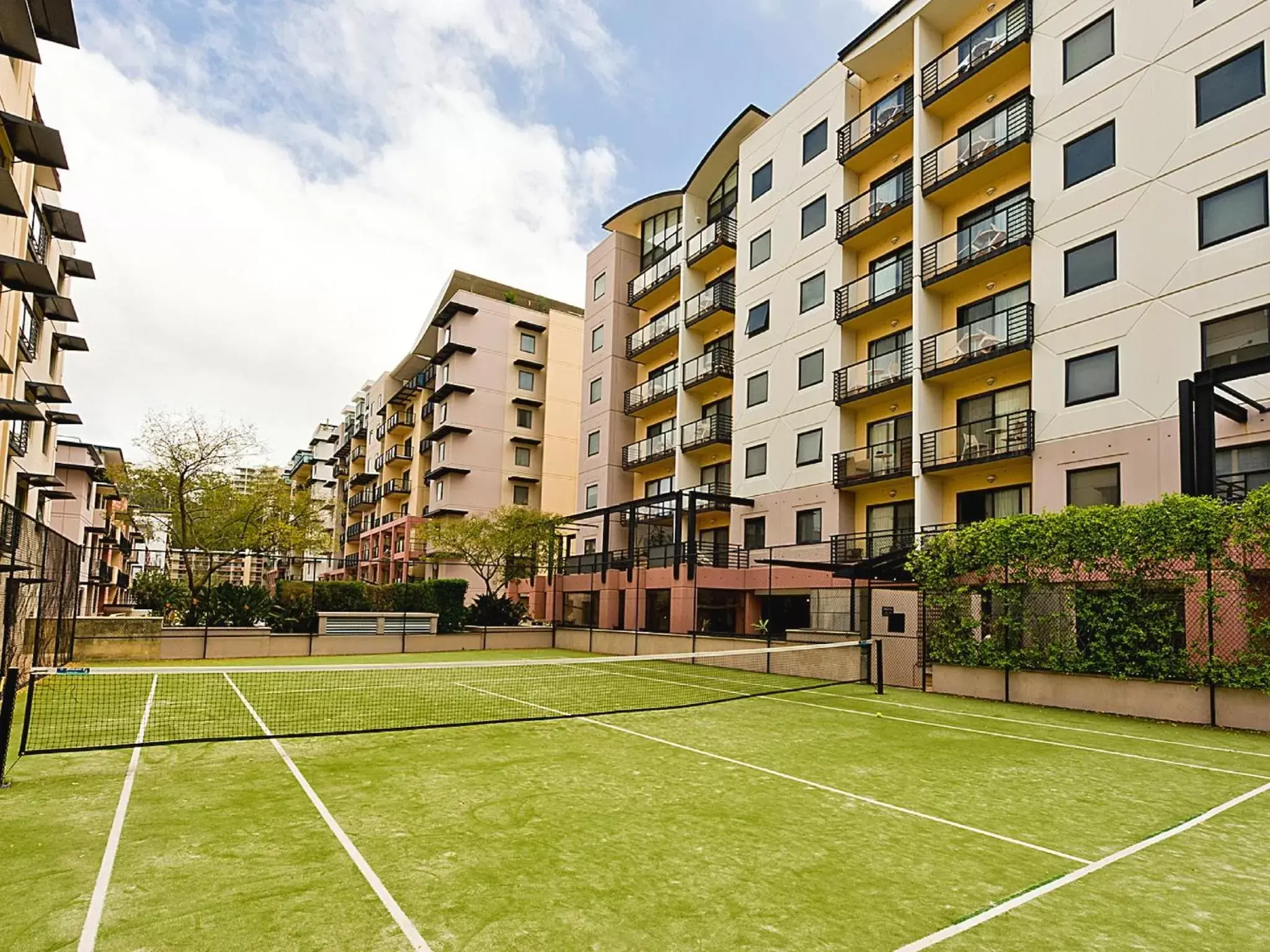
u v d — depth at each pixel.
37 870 4.89
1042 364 18.45
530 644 29.84
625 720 11.75
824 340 25.78
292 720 11.18
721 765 8.42
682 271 34.00
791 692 15.77
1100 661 13.15
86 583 33.69
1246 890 4.90
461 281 51.25
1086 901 4.67
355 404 78.38
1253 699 11.35
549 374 49.47
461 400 46.81
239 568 70.81
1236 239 15.20
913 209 22.61
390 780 7.47
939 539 16.14
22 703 12.31
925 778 7.96
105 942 3.89
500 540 34.25
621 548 36.88
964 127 21.66
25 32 10.97
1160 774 8.33
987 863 5.33
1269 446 14.41
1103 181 17.59
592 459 39.25
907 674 17.09
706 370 31.78
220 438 34.50
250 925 4.12
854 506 24.61
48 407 26.27
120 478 37.75
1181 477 13.77
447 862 5.15
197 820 6.03
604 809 6.53
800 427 26.38
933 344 21.58
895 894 4.72
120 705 12.40
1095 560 13.39
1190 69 16.22
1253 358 14.73
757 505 27.89
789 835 5.89
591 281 41.12
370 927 4.11
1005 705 14.08
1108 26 17.95
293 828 5.84
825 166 26.61
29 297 20.80
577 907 4.42
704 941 4.01
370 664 20.50
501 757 8.68
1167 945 4.08
